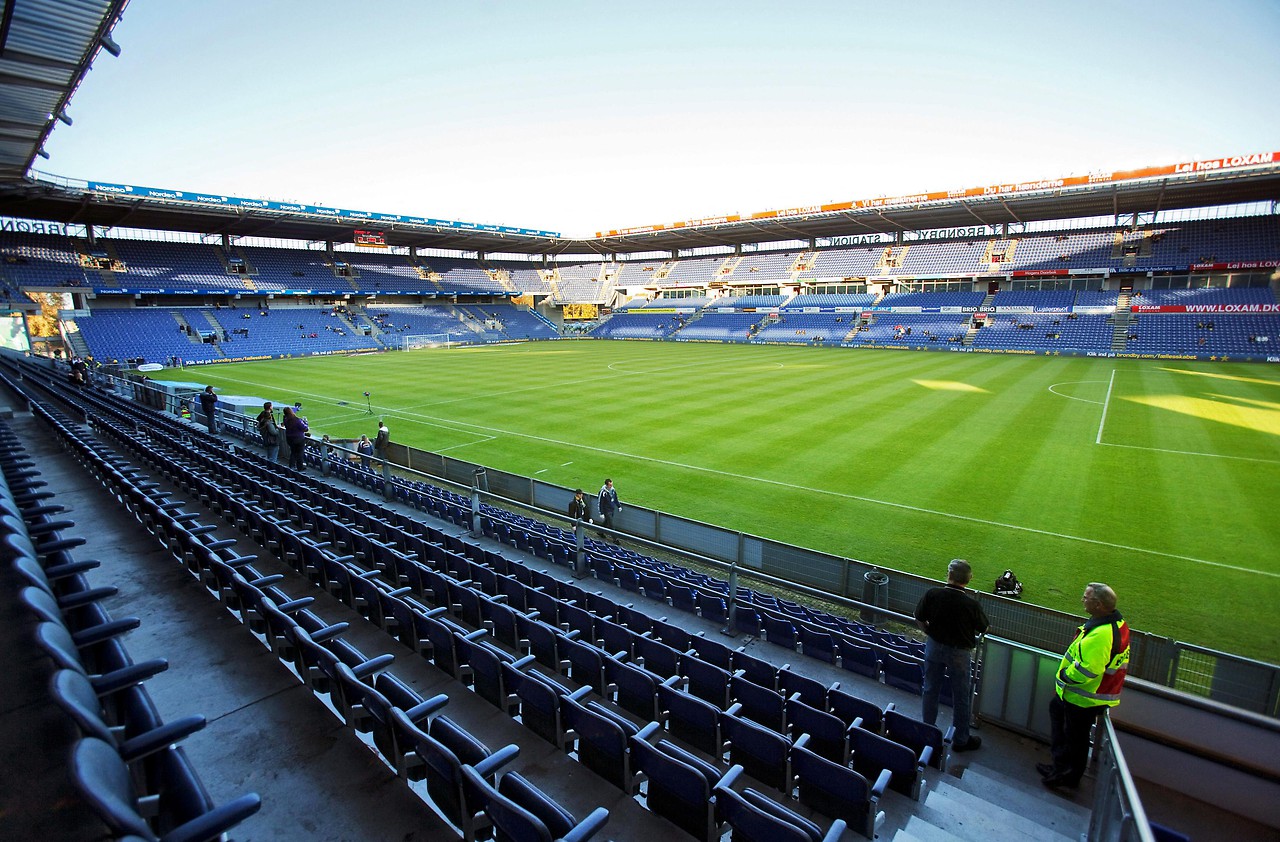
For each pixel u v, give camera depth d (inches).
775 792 196.5
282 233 2640.3
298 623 248.2
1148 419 1029.2
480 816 143.5
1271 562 516.7
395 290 3063.5
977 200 2140.7
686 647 295.1
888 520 611.8
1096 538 566.3
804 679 252.8
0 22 529.7
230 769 168.9
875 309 2819.9
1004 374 1611.7
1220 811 191.6
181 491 458.6
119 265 2343.8
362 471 598.5
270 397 1346.0
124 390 1144.2
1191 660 282.8
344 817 152.9
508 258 3905.0
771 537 576.1
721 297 3390.7
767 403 1213.1
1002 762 225.6
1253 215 2193.7
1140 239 2354.8
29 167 983.6
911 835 169.6
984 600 348.2
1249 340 1888.5
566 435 968.3
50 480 470.0
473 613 288.8
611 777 181.6
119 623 168.2
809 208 2485.2
